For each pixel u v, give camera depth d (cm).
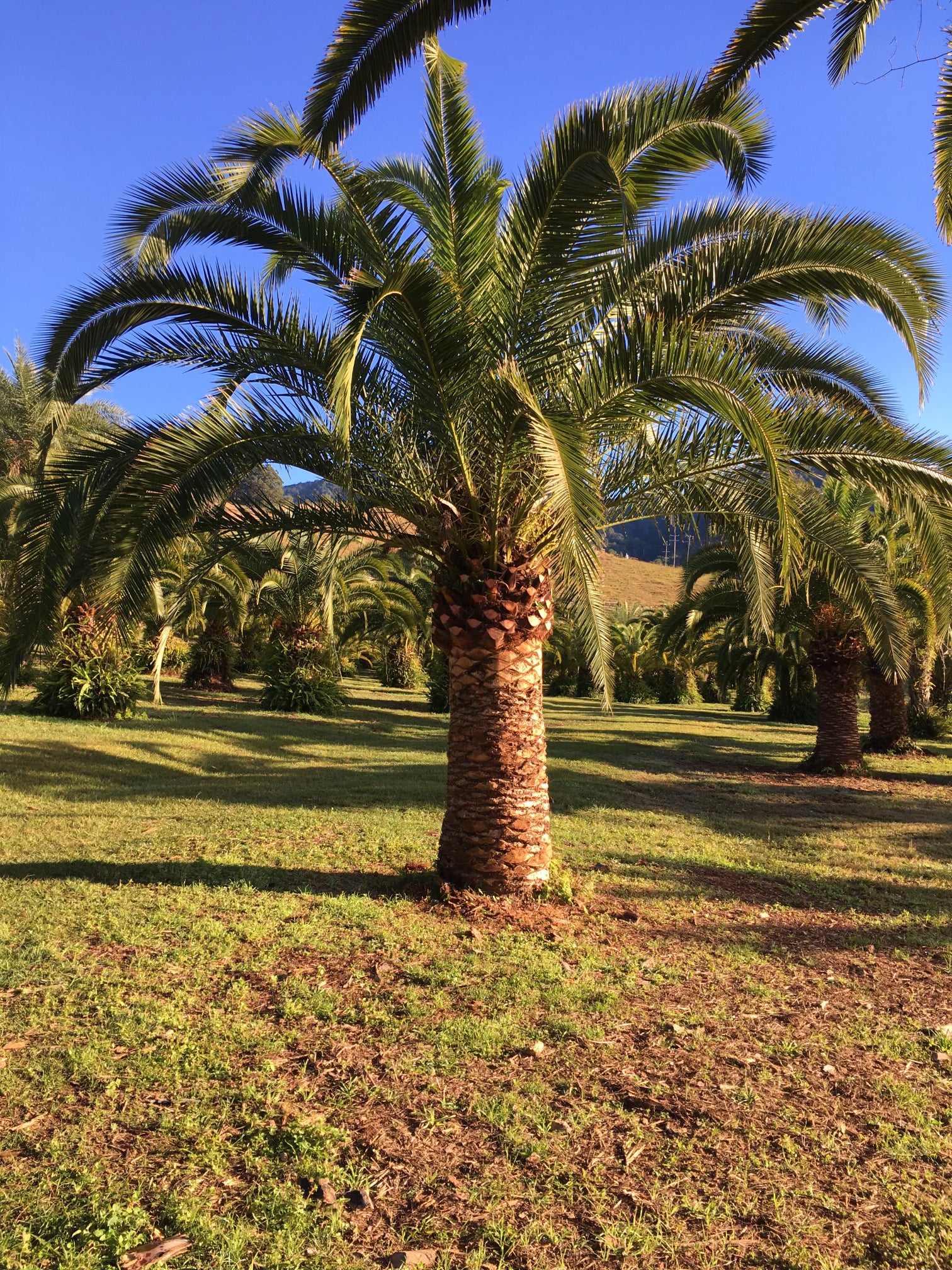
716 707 3672
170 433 505
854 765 1566
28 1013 382
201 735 1439
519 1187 270
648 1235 248
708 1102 329
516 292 529
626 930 550
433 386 533
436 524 599
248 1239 240
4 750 1104
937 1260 239
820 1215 261
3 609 1249
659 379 469
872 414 605
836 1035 397
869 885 718
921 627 1487
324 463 576
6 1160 274
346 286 470
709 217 551
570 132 479
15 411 1873
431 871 661
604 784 1281
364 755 1429
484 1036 375
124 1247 234
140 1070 333
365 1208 257
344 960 466
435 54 521
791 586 446
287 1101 317
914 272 527
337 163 511
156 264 536
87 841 743
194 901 559
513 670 597
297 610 2075
